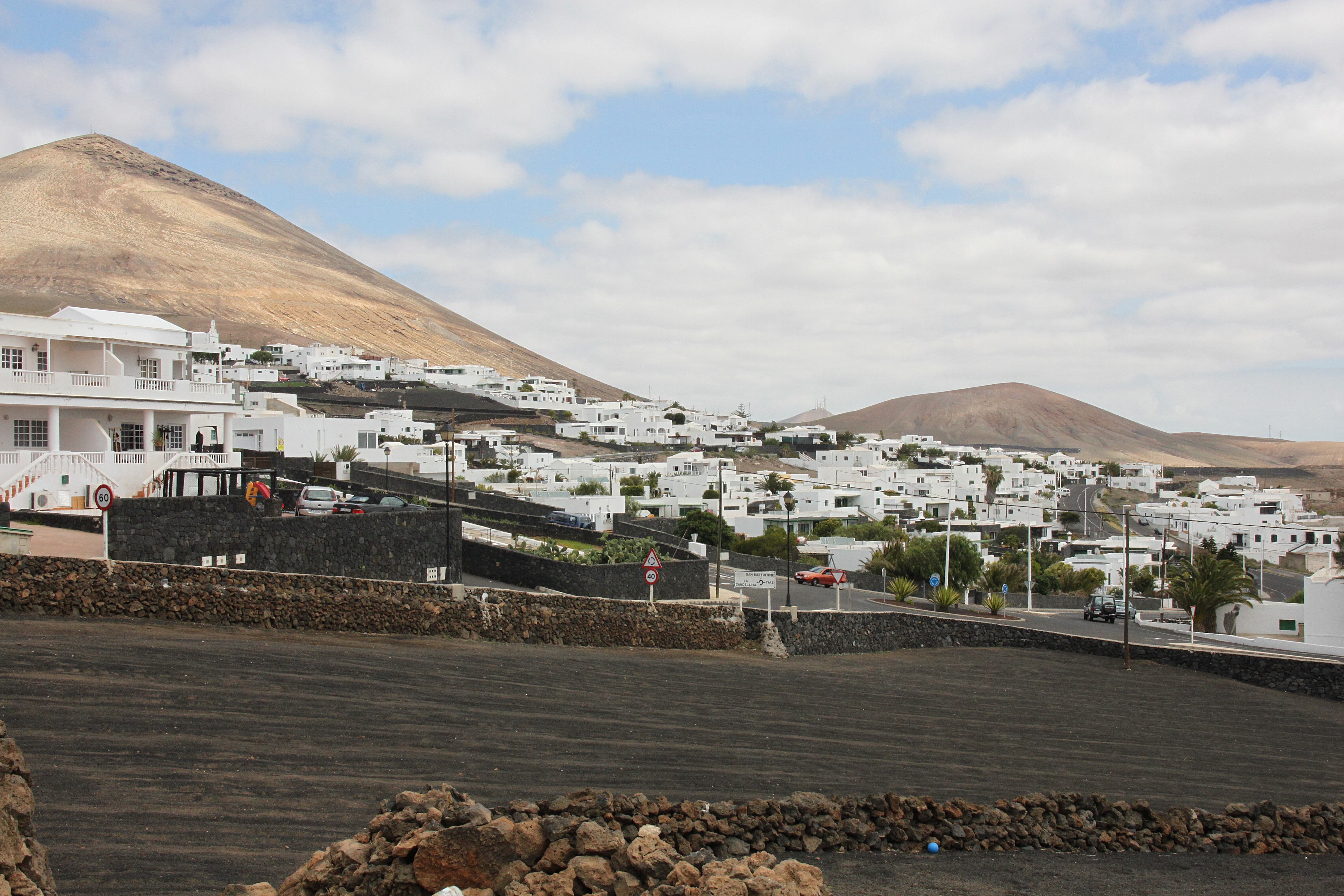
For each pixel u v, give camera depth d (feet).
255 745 59.06
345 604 94.94
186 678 67.87
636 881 36.45
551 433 645.10
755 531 338.75
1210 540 451.94
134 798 49.32
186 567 85.35
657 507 356.18
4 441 136.87
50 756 52.19
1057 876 57.93
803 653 142.00
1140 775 91.91
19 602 76.69
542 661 98.89
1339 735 121.80
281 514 120.88
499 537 178.60
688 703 92.43
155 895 39.99
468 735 68.80
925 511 476.13
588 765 66.85
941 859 58.80
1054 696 128.06
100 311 167.84
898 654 155.12
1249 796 89.35
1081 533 531.50
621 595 147.54
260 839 47.01
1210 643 213.25
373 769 58.95
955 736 97.09
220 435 185.78
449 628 103.04
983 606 248.11
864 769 78.28
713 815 53.01
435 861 36.17
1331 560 419.95
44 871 32.27
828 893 36.29
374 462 295.07
